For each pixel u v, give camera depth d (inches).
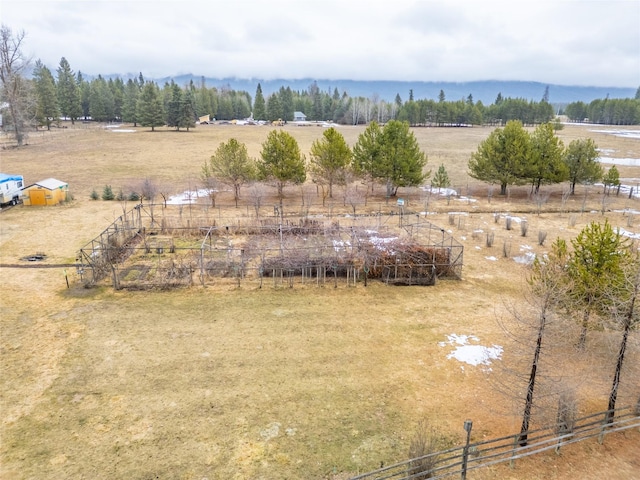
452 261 979.9
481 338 706.2
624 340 515.5
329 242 1077.8
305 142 3179.1
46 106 3572.8
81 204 1471.5
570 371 615.8
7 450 468.8
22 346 656.4
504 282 927.0
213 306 797.9
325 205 1551.4
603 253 609.0
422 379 602.2
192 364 623.5
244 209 1483.8
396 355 657.0
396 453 476.4
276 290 869.2
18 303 788.0
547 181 1596.9
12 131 2940.5
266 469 452.4
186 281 881.5
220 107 5669.3
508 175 1576.0
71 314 755.4
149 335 696.4
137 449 474.3
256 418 522.9
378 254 942.4
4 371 597.3
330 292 865.5
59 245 1080.8
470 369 626.5
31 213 1347.2
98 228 1218.0
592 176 1606.8
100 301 806.5
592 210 1489.9
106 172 2026.3
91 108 4591.5
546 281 554.6
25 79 2805.1
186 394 561.6
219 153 1542.8
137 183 1798.7
